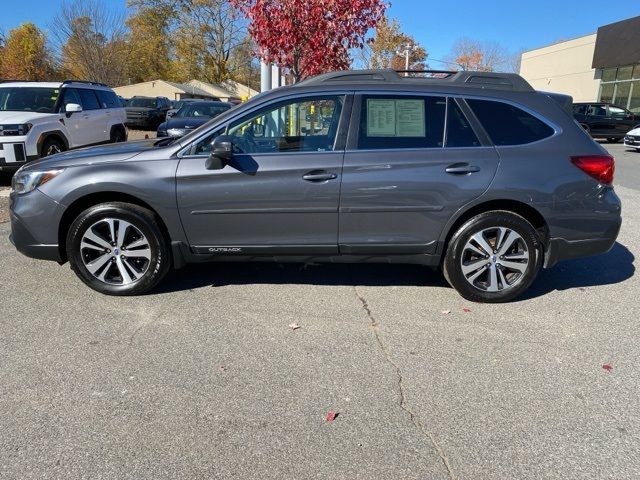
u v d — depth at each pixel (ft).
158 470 7.65
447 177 13.05
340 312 13.30
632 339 12.07
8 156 29.37
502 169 13.11
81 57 160.97
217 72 214.28
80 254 13.65
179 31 206.39
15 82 35.76
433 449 8.21
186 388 9.76
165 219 13.35
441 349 11.44
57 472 7.57
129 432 8.48
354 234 13.43
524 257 13.70
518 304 14.06
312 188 13.01
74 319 12.59
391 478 7.57
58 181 13.28
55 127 32.55
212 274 15.97
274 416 8.96
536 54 126.93
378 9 26.43
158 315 12.91
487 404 9.43
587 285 15.61
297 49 26.55
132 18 203.31
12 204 13.79
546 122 13.55
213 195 13.12
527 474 7.68
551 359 11.09
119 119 42.37
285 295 14.38
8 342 11.39
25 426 8.57
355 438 8.44
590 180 13.33
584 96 107.14
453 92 13.46
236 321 12.66
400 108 13.32
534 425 8.84
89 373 10.20
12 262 16.61
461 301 14.15
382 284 15.38
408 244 13.53
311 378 10.18
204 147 13.32
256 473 7.63
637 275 16.56
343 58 27.45
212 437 8.40
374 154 13.08
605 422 8.95
